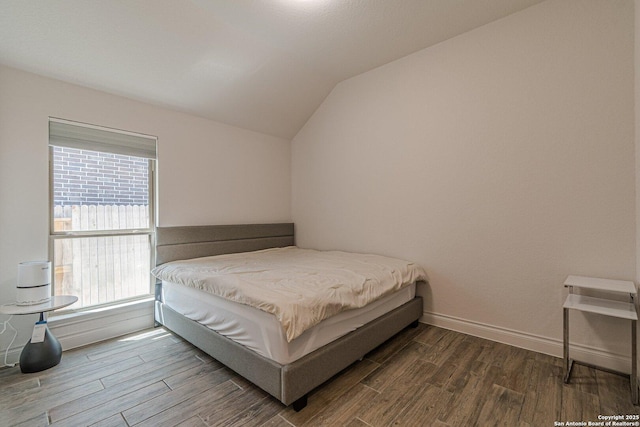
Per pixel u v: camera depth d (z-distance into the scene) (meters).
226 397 1.74
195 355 2.27
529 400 1.69
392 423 1.52
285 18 2.42
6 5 1.88
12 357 2.14
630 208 1.94
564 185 2.17
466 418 1.55
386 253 3.24
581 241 2.12
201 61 2.70
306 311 1.63
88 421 1.54
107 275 2.72
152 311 2.89
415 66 2.95
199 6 2.27
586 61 2.08
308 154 4.08
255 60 2.89
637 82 1.85
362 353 2.04
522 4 2.27
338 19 2.44
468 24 2.51
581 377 1.91
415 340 2.52
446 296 2.79
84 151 2.59
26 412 1.62
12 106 2.20
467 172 2.63
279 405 1.66
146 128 2.91
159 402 1.69
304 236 4.16
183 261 2.97
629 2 1.93
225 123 3.57
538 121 2.27
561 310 2.20
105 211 2.71
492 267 2.51
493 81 2.48
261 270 2.43
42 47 2.15
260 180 3.95
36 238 2.30
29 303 2.04
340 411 1.61
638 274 1.86
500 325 2.47
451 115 2.71
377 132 3.28
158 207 2.98
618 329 1.99
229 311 1.98
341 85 3.62
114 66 2.46
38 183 2.31
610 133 2.00
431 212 2.87
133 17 2.19
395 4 2.26
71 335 2.40
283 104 3.61
